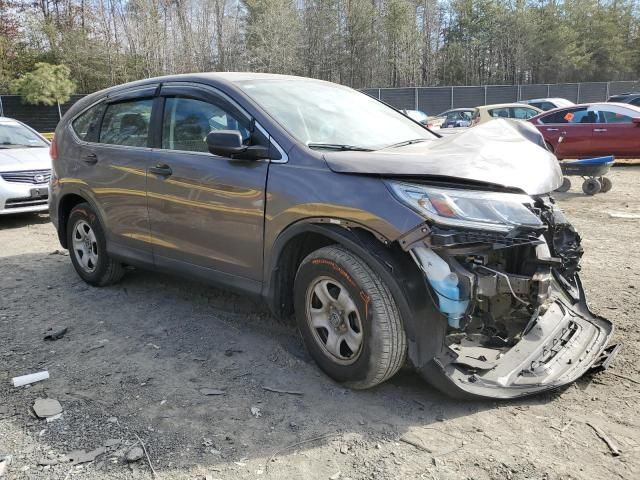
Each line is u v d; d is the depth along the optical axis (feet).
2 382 11.11
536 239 9.46
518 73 187.32
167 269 13.75
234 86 12.35
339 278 9.95
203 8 166.71
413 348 9.36
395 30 175.42
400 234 9.11
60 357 12.20
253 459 8.60
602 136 42.91
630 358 11.63
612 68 184.44
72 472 8.36
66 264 19.67
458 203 9.07
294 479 8.13
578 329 11.68
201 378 11.11
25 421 9.71
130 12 148.25
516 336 10.79
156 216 13.57
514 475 8.14
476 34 191.83
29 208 26.99
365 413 9.77
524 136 12.53
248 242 11.50
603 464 8.34
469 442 8.93
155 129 13.85
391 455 8.63
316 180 10.25
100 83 142.31
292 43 155.43
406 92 114.62
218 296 15.76
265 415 9.77
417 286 9.28
